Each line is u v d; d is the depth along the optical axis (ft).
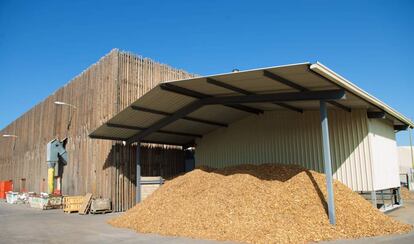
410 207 57.00
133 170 66.33
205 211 37.96
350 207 37.86
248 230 32.68
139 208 46.52
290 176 43.01
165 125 55.52
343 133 48.80
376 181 46.70
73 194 76.23
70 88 86.12
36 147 106.42
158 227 38.32
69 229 42.39
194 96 47.91
